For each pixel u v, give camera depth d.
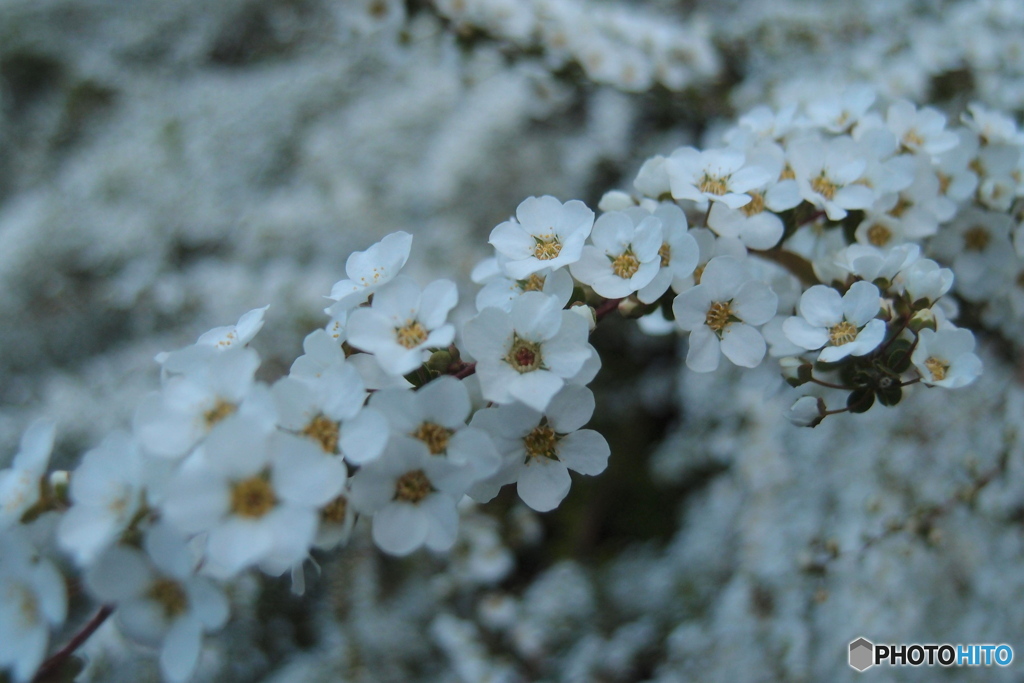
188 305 0.23
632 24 0.17
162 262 0.25
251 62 0.32
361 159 0.25
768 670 0.16
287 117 0.27
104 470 0.09
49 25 0.30
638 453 0.23
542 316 0.10
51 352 0.24
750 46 0.20
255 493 0.09
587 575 0.20
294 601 0.20
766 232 0.11
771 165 0.11
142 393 0.21
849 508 0.16
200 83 0.29
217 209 0.26
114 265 0.25
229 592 0.17
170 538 0.09
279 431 0.09
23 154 0.30
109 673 0.16
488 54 0.17
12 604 0.09
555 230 0.11
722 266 0.11
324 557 0.19
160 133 0.27
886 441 0.16
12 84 0.31
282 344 0.21
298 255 0.23
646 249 0.11
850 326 0.11
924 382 0.11
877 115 0.12
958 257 0.13
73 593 0.10
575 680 0.18
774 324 0.11
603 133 0.24
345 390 0.10
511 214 0.24
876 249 0.11
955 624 0.16
